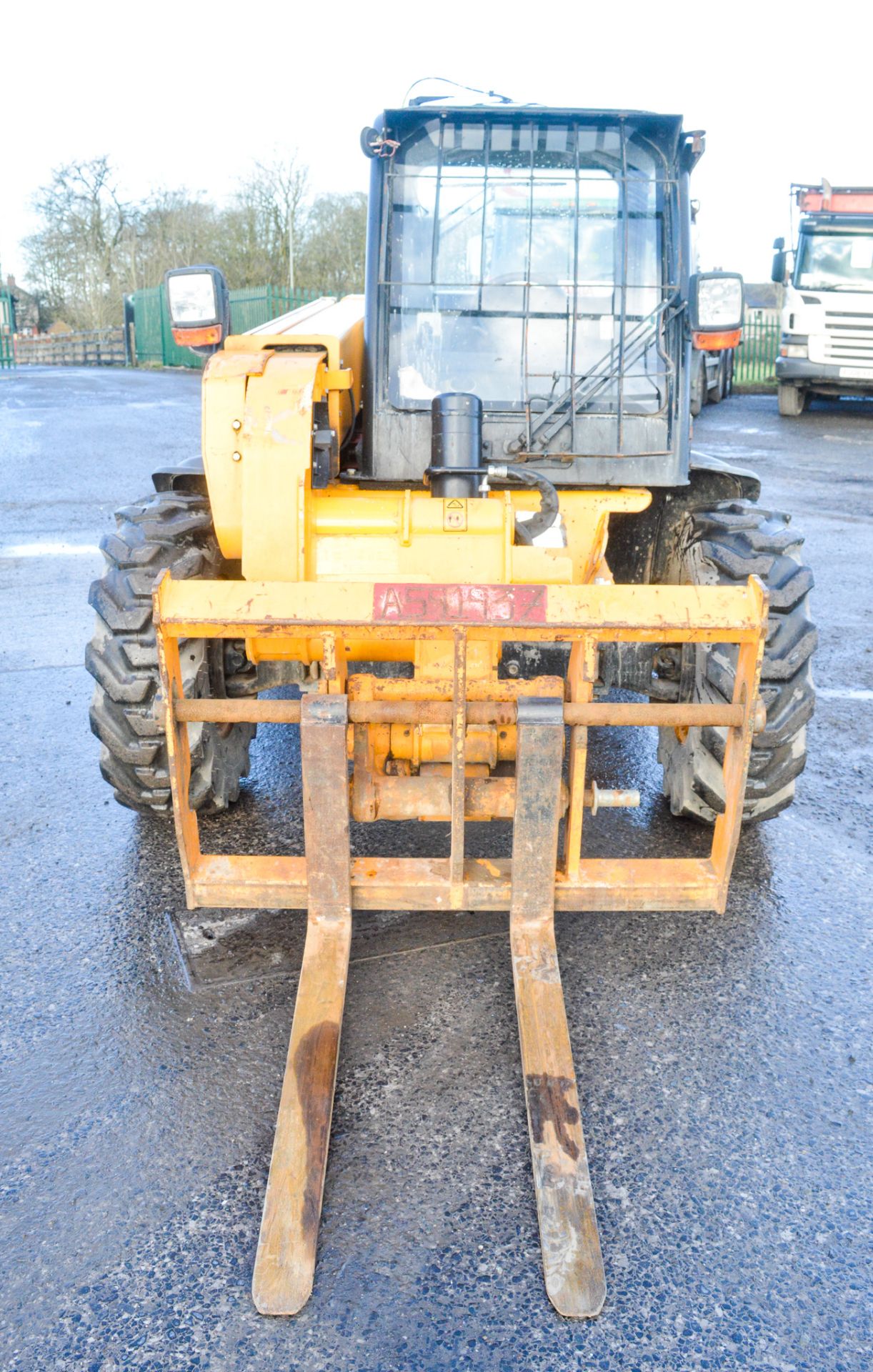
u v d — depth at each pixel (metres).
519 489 3.83
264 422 3.27
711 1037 3.08
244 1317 2.22
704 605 2.89
